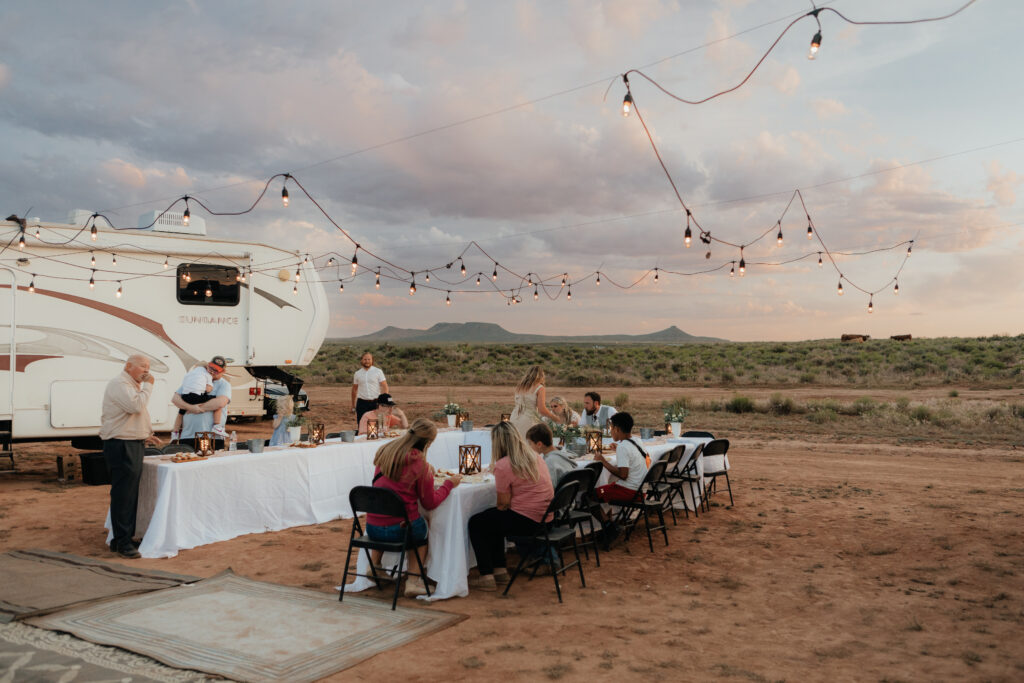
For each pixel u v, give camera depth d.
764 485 9.27
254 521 6.57
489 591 5.06
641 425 15.70
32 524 6.89
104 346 9.71
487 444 8.64
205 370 7.95
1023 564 5.74
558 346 48.31
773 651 3.95
